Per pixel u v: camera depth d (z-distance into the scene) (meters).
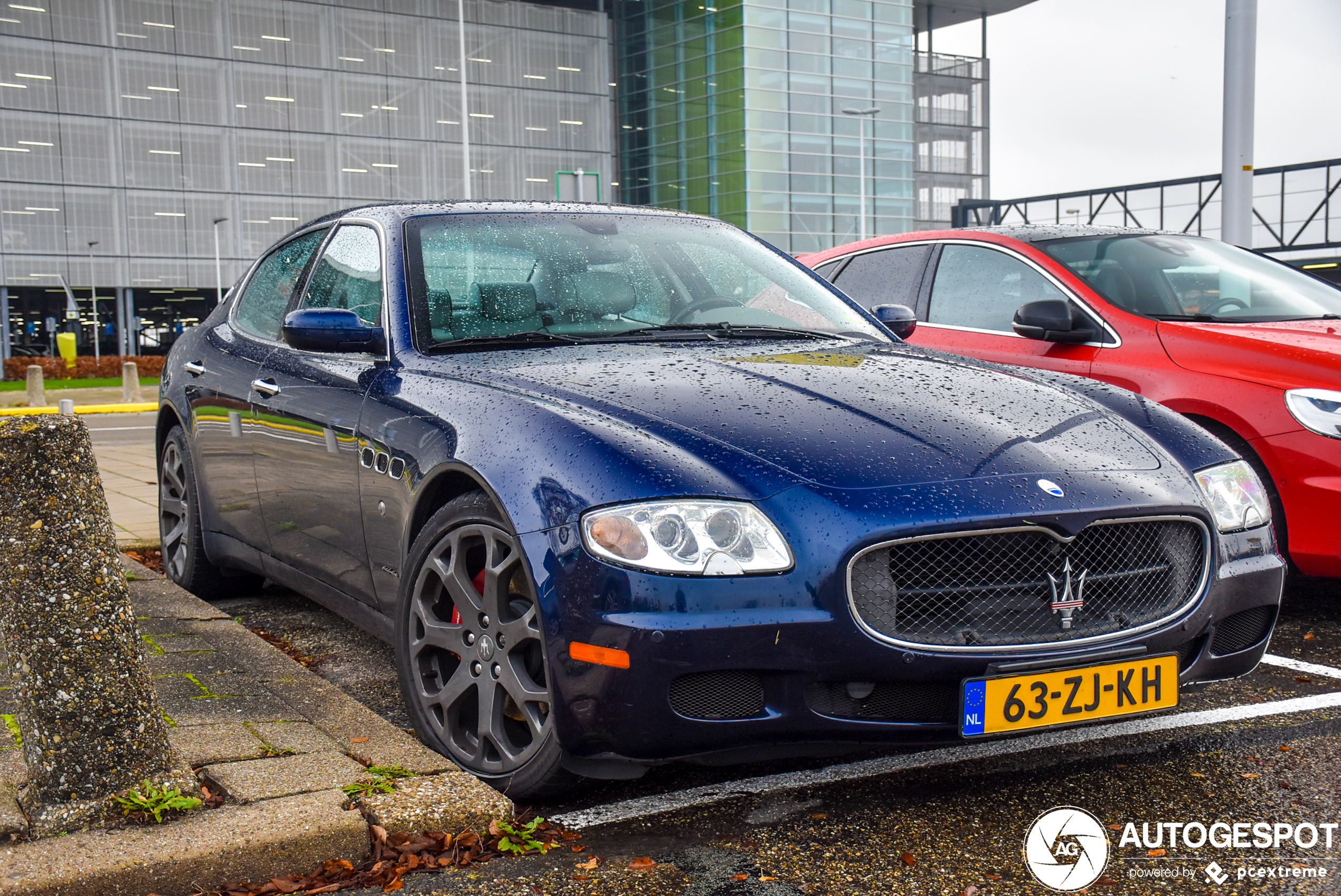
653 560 2.35
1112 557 2.59
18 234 43.06
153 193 45.03
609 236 3.83
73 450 2.42
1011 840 2.47
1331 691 3.55
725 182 45.47
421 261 3.52
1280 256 30.94
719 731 2.37
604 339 3.34
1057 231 5.72
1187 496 2.71
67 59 43.38
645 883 2.26
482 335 3.34
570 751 2.46
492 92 49.66
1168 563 2.68
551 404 2.74
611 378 2.91
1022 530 2.48
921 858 2.38
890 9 47.47
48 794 2.35
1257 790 2.75
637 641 2.32
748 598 2.35
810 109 45.66
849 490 2.46
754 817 2.59
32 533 2.37
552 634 2.44
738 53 44.50
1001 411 2.90
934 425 2.74
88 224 44.12
